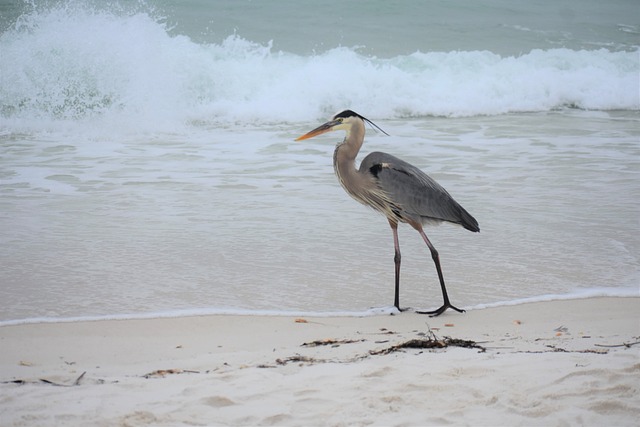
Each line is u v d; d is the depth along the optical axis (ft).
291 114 72.49
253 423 16.60
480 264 32.40
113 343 23.44
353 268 31.96
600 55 90.22
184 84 74.38
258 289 29.25
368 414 16.93
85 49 74.13
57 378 19.71
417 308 27.55
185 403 17.49
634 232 36.86
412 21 102.68
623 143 60.08
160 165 51.93
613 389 17.89
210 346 23.16
